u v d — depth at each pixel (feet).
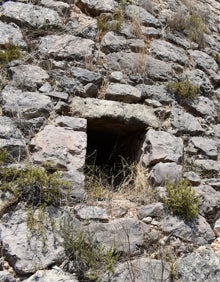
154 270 11.09
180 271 11.19
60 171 12.58
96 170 14.78
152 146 14.55
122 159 15.55
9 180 12.02
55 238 11.03
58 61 16.22
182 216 12.75
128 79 16.74
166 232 12.28
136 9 20.44
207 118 17.03
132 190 13.91
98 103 15.25
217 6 27.61
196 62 19.63
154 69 17.62
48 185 11.98
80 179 12.68
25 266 10.38
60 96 14.79
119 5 20.06
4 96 14.11
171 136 15.21
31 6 17.81
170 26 21.06
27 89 14.73
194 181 14.21
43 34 17.11
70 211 11.94
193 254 11.71
